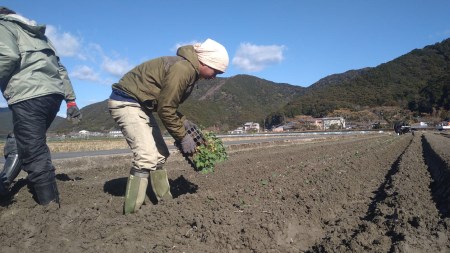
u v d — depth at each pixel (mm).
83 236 4484
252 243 4477
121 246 4309
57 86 5098
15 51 4605
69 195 6508
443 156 12594
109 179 9234
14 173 5363
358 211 6445
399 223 5059
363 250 4262
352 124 121312
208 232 4566
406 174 9492
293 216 5492
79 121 5777
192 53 4785
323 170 10125
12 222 4555
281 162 14242
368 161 13430
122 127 5027
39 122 4973
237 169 11695
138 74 4887
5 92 4848
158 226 4836
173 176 9414
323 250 4465
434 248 4238
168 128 4844
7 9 4883
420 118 115250
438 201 6832
